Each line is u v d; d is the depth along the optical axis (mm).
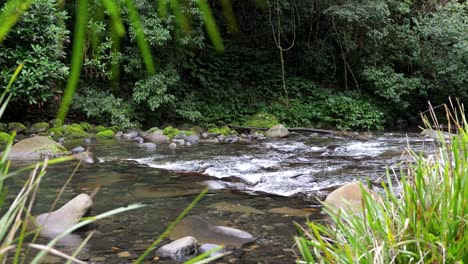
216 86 10852
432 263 1352
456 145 1622
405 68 13430
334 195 3109
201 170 4820
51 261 2199
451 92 12852
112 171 4543
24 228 658
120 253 2361
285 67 12664
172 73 9195
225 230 2658
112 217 2971
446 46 12695
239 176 4426
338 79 13195
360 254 1417
